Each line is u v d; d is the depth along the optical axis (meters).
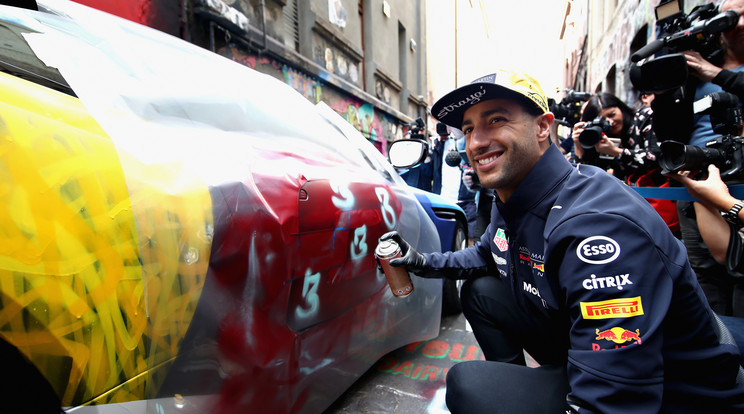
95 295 0.57
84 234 0.57
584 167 0.94
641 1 6.62
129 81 0.83
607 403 0.67
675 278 0.74
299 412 1.05
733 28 1.45
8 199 0.51
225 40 4.33
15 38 0.73
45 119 0.59
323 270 1.04
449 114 1.01
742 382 0.79
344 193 1.13
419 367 1.71
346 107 7.20
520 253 0.98
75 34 0.85
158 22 3.54
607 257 0.71
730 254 1.32
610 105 2.35
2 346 0.51
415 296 1.63
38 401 0.56
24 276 0.51
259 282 0.85
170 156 0.75
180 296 0.70
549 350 1.17
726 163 1.35
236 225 0.80
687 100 1.52
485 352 1.37
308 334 1.03
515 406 0.90
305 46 5.98
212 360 0.78
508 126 0.91
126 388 0.63
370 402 1.44
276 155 1.02
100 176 0.61
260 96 1.24
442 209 2.22
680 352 0.78
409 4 10.89
